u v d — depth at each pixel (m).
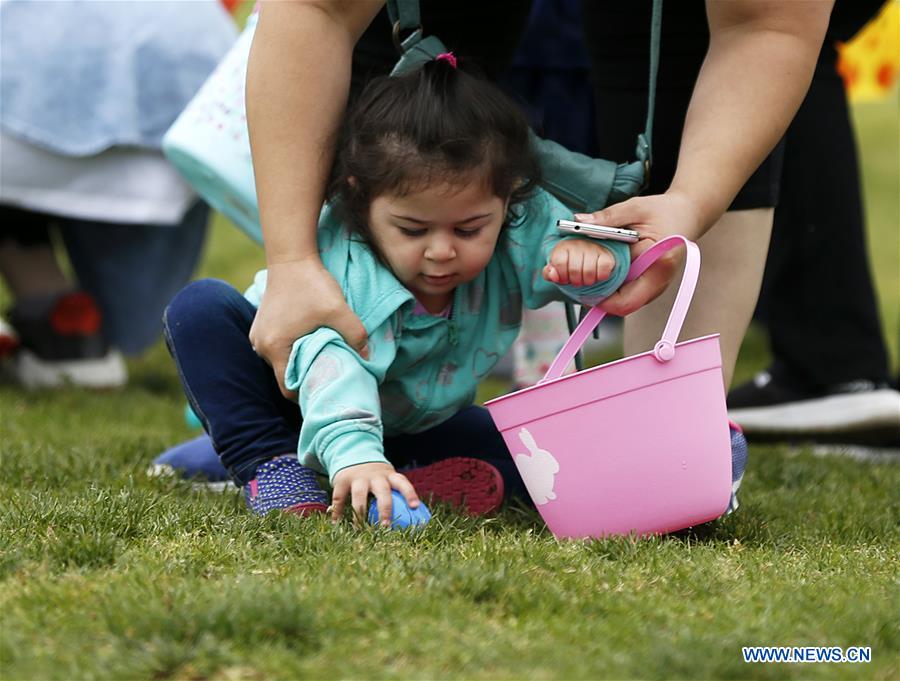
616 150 9.46
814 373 12.84
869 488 10.45
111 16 14.54
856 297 12.77
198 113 9.77
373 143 7.81
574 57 13.72
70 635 5.78
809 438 13.01
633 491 7.50
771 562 7.30
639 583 6.68
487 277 8.53
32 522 7.55
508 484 9.04
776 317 12.97
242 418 8.52
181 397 15.81
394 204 7.80
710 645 5.74
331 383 7.73
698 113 8.01
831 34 11.91
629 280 7.84
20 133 14.17
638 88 9.27
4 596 6.29
